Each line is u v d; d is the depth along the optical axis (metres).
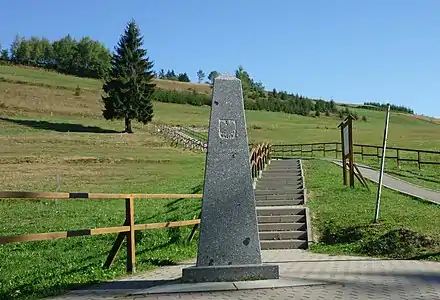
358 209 17.62
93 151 50.62
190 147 56.91
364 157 42.97
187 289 8.19
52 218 20.39
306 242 15.77
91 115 88.19
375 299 7.43
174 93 123.50
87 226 17.88
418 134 79.19
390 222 14.84
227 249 9.02
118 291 8.25
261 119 104.88
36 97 97.69
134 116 73.94
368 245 13.34
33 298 7.95
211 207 9.12
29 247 14.95
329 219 16.81
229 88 9.42
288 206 19.30
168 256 12.46
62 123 76.94
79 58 153.88
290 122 102.62
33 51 155.38
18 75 121.50
